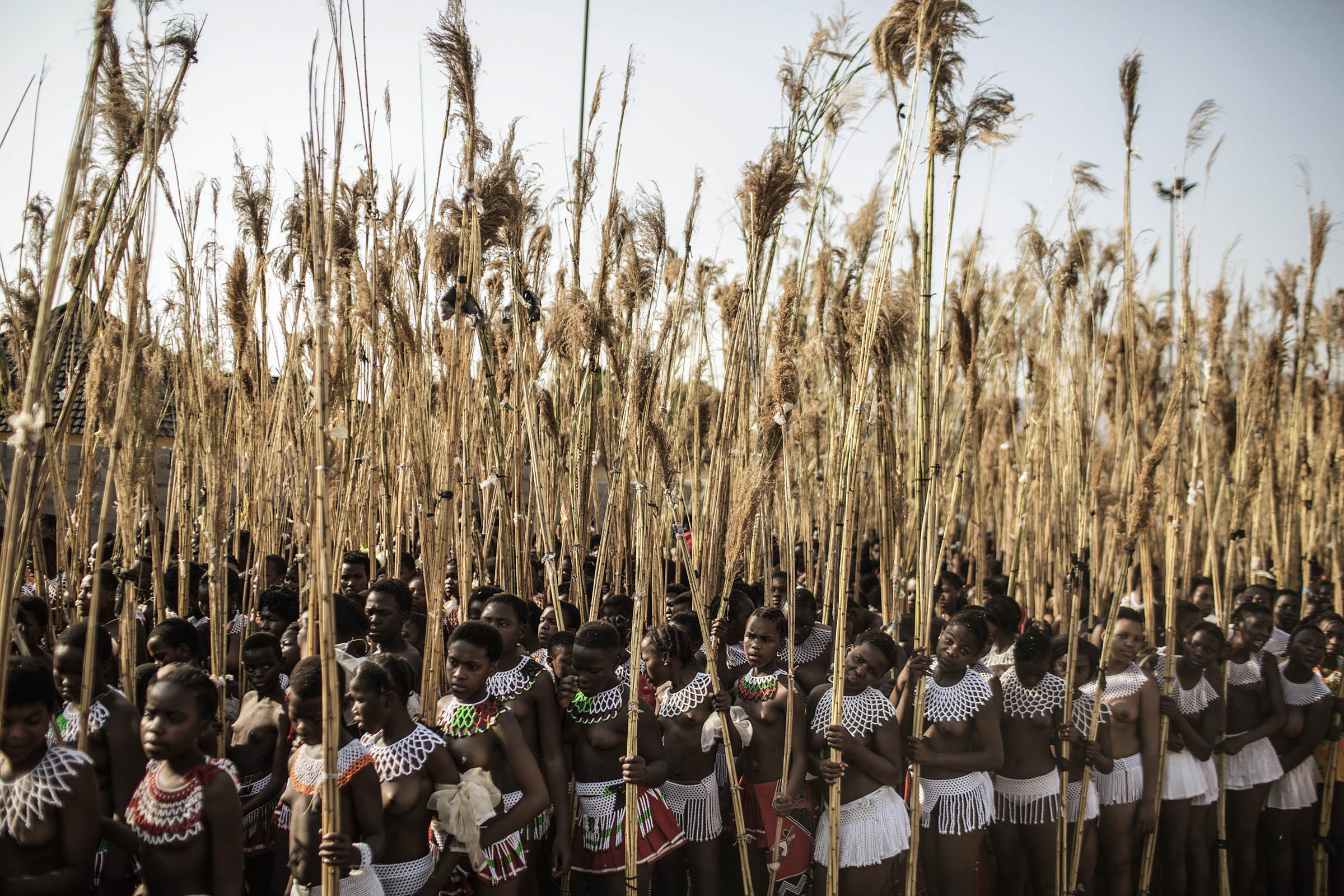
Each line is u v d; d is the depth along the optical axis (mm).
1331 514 8086
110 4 2598
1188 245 5477
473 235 4172
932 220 4082
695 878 4258
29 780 2723
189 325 4891
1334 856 5328
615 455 5492
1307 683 5352
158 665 4168
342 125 2748
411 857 3320
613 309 4719
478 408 5062
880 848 4039
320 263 2633
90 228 3420
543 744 3906
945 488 5812
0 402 4891
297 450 5340
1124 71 4812
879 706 4129
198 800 2879
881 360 4398
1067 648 4824
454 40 3930
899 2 3873
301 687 3096
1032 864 4633
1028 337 7059
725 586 4605
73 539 5172
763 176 4246
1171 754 4973
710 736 4180
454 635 3604
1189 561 6461
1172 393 5402
